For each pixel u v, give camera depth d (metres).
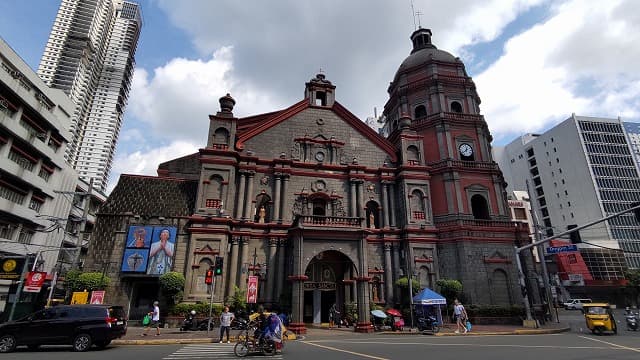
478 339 20.92
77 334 16.61
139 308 29.53
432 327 25.67
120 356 14.61
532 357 13.70
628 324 28.59
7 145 34.12
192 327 25.69
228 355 14.91
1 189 33.88
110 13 122.69
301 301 26.44
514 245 35.06
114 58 121.25
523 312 31.61
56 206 43.09
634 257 81.38
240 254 31.48
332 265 33.34
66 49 105.75
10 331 16.28
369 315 27.34
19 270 25.73
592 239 82.75
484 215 37.91
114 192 32.28
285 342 19.66
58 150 43.41
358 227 29.64
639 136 93.94
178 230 30.83
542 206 100.38
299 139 36.78
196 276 29.44
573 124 92.81
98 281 27.08
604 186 87.12
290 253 30.61
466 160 38.94
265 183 34.59
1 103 33.56
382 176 37.16
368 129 38.75
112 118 116.00
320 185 35.81
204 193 32.00
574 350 15.77
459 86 41.53
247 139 35.62
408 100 42.50
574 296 72.81
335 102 39.00
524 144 108.75
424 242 34.66
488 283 33.16
